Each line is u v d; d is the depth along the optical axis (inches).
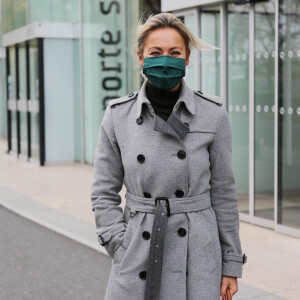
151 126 95.7
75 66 550.3
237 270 97.7
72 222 314.2
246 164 305.4
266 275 213.9
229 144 97.9
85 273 224.7
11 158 620.4
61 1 545.3
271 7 281.4
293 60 268.8
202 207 95.7
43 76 547.2
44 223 312.8
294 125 267.6
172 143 94.3
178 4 330.0
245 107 304.0
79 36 535.8
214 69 320.2
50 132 554.9
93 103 523.2
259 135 292.0
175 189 94.5
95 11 510.3
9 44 620.1
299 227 268.8
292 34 268.7
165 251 94.1
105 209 100.0
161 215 93.1
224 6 309.0
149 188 95.3
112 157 100.6
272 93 284.4
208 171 96.7
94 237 279.7
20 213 343.0
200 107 96.7
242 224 297.7
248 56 299.4
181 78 94.7
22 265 236.5
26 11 563.5
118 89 497.7
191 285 94.1
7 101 653.9
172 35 93.3
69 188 427.8
